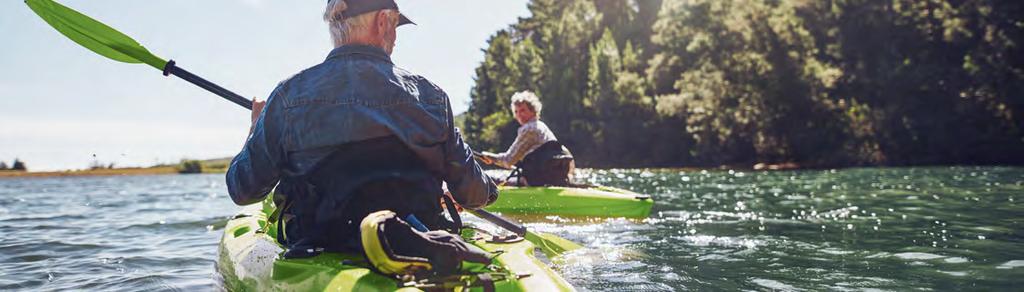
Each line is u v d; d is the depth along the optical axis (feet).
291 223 7.78
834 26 92.89
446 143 7.63
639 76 125.39
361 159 6.98
